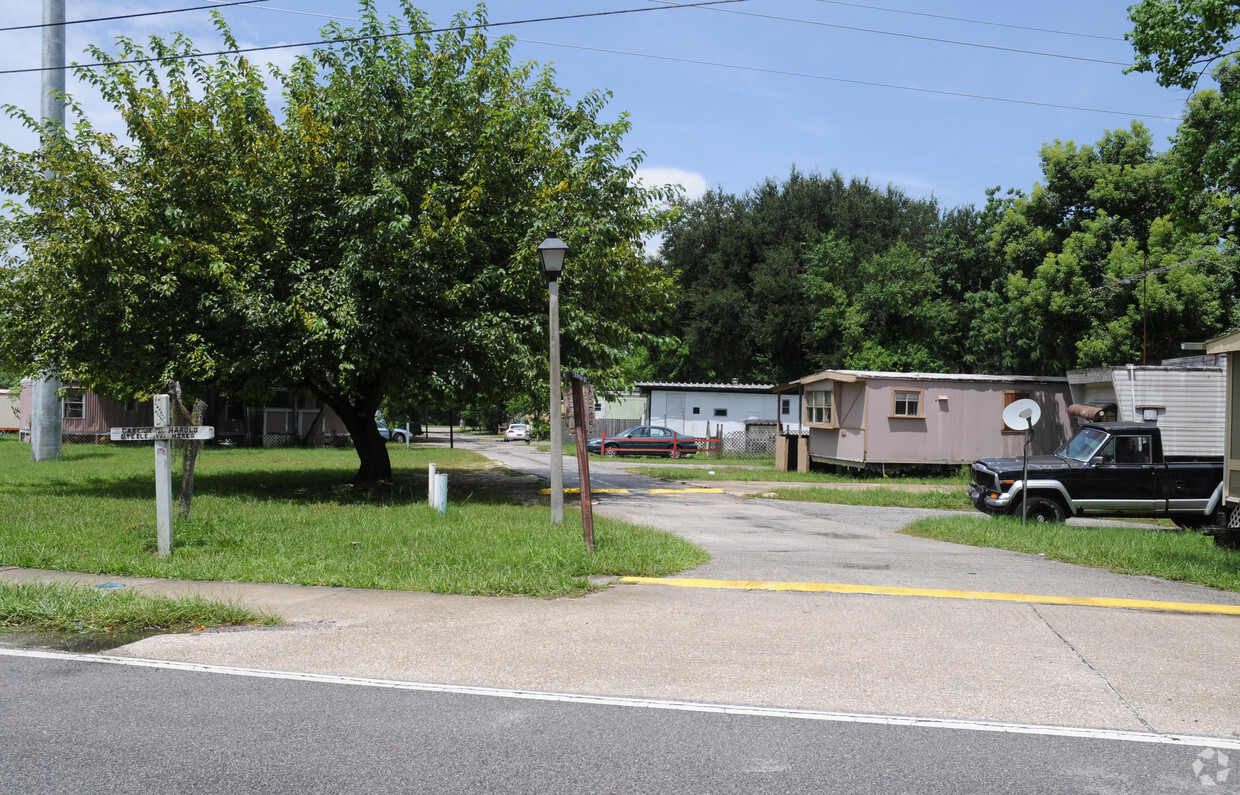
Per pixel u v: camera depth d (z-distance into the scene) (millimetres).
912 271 41625
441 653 6027
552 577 8336
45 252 15453
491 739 4434
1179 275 26844
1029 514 14164
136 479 19797
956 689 5285
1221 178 10734
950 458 24500
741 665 5770
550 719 4746
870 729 4613
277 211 15602
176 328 16094
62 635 6484
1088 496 14117
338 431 44656
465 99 16484
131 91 15844
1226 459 11641
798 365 47594
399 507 14453
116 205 15414
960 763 4152
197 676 5508
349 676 5516
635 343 19812
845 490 20297
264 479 20641
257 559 9227
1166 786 3900
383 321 15258
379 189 14758
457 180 16625
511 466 28828
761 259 49375
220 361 15461
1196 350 13641
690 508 16859
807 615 7148
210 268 14602
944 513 16688
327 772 4000
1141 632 6660
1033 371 37188
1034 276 32281
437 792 3793
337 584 8266
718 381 50250
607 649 6129
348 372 15398
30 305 16312
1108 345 27516
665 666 5742
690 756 4219
